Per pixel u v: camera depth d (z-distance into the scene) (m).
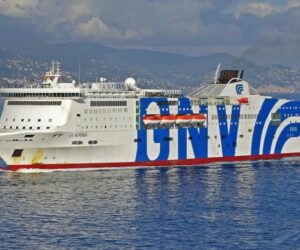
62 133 108.56
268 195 95.56
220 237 73.75
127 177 108.62
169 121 119.44
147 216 82.25
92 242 71.69
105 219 80.81
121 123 114.44
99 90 113.44
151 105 117.56
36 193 95.25
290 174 115.00
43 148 108.50
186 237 73.62
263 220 80.88
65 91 109.19
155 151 118.75
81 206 87.50
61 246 70.38
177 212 84.44
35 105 110.81
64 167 111.69
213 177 110.50
